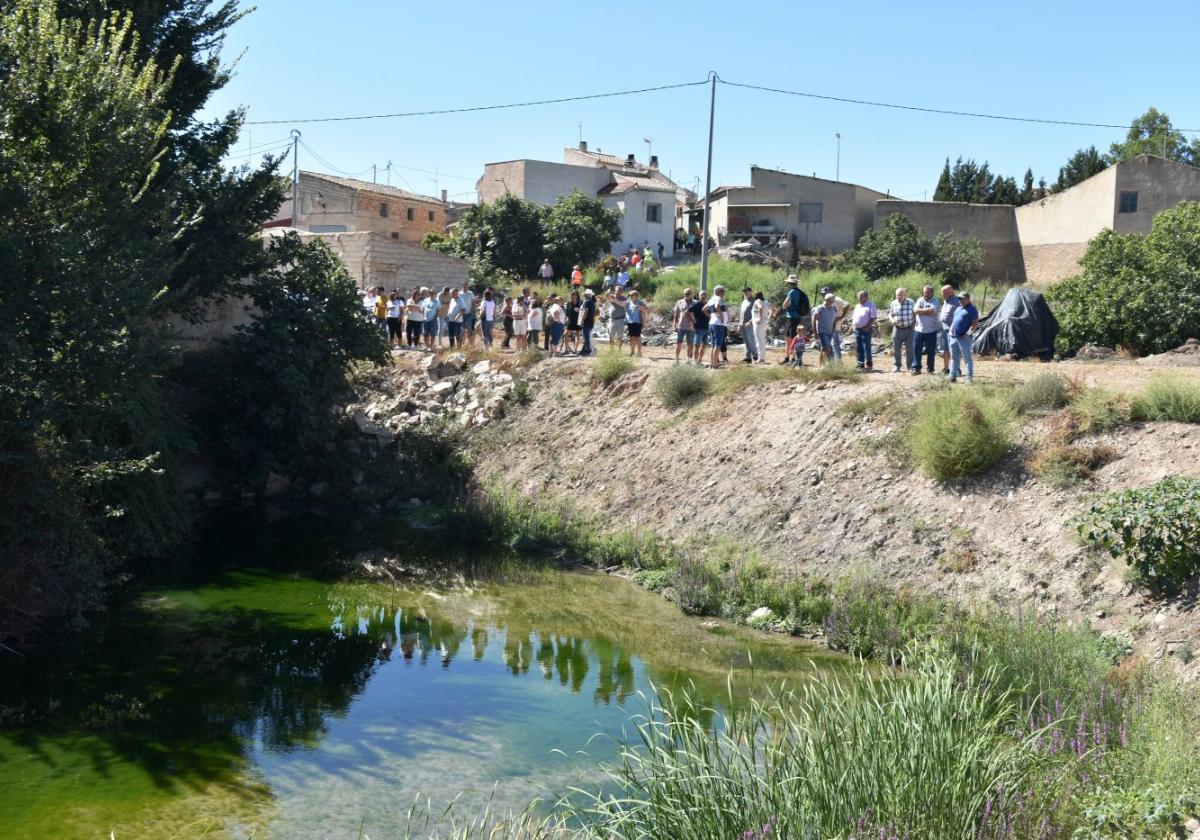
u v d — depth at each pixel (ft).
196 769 31.22
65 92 45.57
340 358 83.30
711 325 75.61
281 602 53.16
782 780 20.15
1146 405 48.55
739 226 178.50
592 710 36.52
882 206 162.30
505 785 29.78
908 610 44.83
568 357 88.43
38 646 44.34
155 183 69.77
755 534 56.75
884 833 19.03
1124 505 38.83
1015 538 45.98
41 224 44.91
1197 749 25.04
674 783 20.57
